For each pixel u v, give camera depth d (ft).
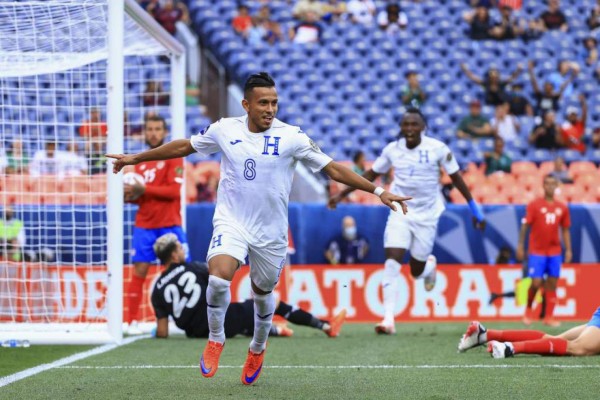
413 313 143.33
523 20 250.98
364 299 143.23
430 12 253.03
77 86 145.07
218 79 238.68
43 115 175.11
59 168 163.22
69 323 110.73
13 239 135.64
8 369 78.07
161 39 116.06
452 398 60.85
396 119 225.15
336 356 88.53
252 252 64.75
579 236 155.74
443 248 153.99
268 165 63.77
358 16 249.14
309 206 155.02
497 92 230.27
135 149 177.78
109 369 77.66
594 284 145.79
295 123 221.87
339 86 232.73
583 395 62.13
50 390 64.90
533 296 135.44
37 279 124.77
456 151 215.51
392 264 115.34
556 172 200.54
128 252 140.87
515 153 217.56
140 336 112.27
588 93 239.91
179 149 65.72
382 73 237.25
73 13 104.94
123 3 98.58
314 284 143.13
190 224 151.74
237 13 247.50
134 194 110.63
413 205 114.73
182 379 71.05
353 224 153.58
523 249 139.95
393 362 82.89
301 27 243.40
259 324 66.74
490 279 144.25
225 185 64.90
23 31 106.32
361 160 180.75
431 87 233.55
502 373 73.97
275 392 63.67
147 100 188.03
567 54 248.52
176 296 106.83
